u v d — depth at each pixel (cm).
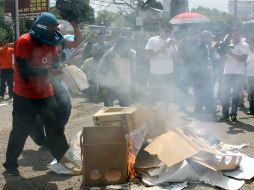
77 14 614
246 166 471
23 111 461
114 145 428
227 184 427
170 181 430
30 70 442
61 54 553
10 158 472
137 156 460
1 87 1197
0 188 442
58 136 479
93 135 434
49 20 440
